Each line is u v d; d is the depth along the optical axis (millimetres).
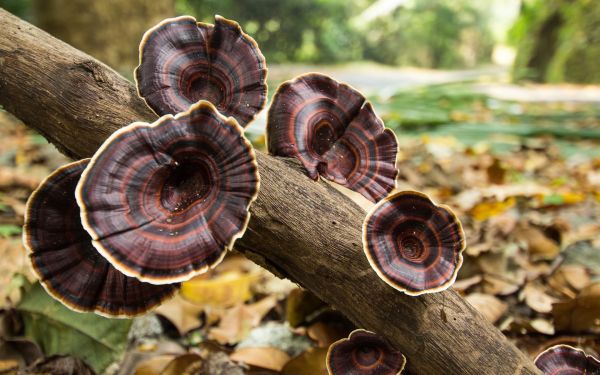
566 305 313
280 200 236
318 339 306
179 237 204
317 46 3746
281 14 3244
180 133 208
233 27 243
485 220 503
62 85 242
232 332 329
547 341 320
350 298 241
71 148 251
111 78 246
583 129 1123
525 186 643
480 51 5562
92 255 230
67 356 276
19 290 323
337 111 257
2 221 461
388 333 239
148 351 313
